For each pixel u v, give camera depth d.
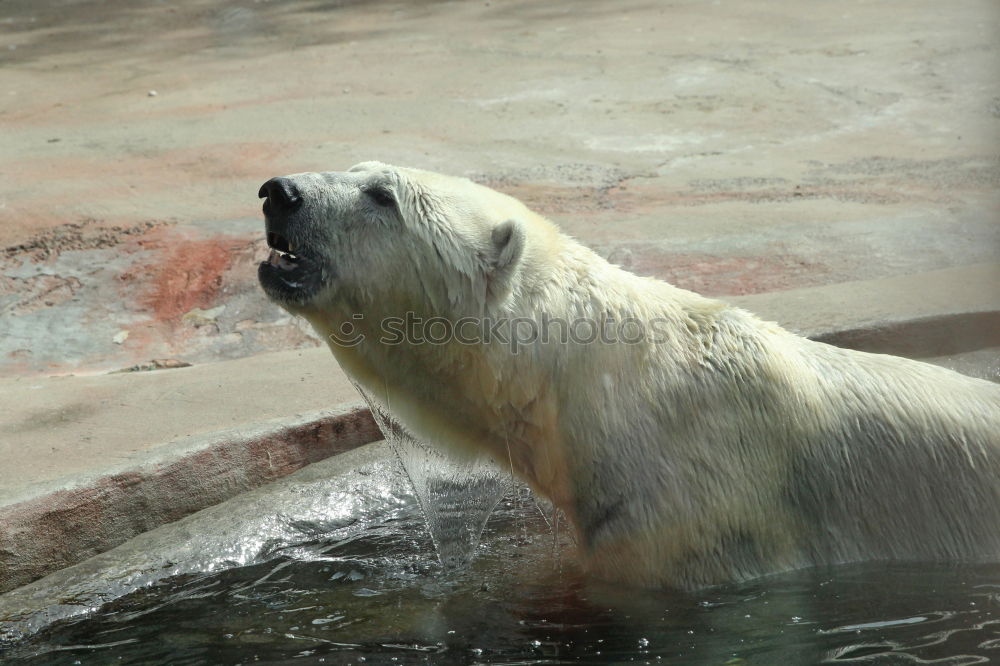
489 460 5.45
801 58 17.78
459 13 22.62
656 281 5.32
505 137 14.10
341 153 13.39
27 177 12.74
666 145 13.76
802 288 8.86
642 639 4.60
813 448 5.06
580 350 4.92
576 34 20.17
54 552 5.56
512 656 4.55
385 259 4.85
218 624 4.99
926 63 17.17
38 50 20.64
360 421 6.71
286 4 24.27
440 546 5.77
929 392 5.25
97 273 9.94
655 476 4.87
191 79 18.00
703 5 22.41
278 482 6.39
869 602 4.75
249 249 10.16
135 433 6.47
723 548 4.93
